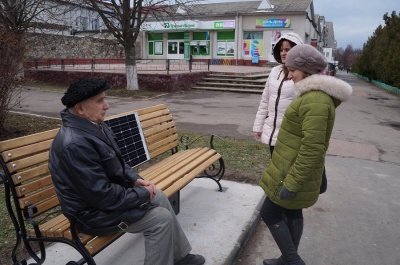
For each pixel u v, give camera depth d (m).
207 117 10.06
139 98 13.73
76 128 2.23
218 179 4.46
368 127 9.30
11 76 6.28
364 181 5.14
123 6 14.16
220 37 32.97
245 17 31.56
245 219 3.68
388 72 21.05
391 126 9.53
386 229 3.74
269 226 2.68
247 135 7.83
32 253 2.50
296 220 2.74
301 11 29.81
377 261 3.16
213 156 4.24
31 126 7.51
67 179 2.18
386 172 5.58
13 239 3.16
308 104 2.28
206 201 4.10
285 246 2.66
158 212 2.39
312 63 2.40
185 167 3.70
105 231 2.30
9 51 6.14
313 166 2.27
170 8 15.36
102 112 2.36
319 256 3.22
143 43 35.84
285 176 2.45
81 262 2.41
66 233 2.36
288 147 2.44
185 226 3.50
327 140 2.38
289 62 2.48
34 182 2.55
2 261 2.85
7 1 13.80
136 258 2.98
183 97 14.38
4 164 2.39
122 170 2.46
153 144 4.12
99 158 2.25
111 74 16.89
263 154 5.98
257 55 31.47
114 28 14.52
